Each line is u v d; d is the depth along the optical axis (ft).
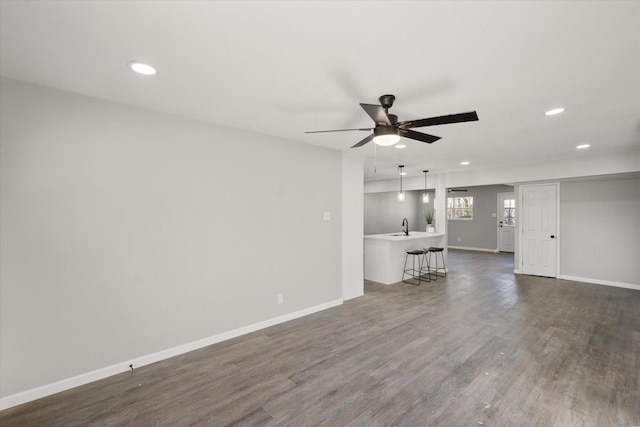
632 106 8.96
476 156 16.35
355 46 5.83
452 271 22.85
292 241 12.96
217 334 10.64
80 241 8.07
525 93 8.08
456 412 6.87
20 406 7.18
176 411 7.01
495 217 32.71
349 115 9.82
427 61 6.41
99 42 5.68
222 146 10.78
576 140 12.92
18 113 7.29
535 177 18.25
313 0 4.51
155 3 4.58
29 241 7.39
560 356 9.42
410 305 14.70
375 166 19.81
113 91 7.95
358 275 16.38
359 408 7.05
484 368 8.74
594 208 18.74
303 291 13.38
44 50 5.96
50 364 7.66
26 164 7.37
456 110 9.34
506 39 5.60
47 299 7.62
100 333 8.37
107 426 6.55
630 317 12.81
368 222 32.86
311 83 7.48
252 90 7.89
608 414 6.76
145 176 9.13
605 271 18.39
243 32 5.37
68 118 7.92
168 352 9.54
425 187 23.99
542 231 20.80
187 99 8.48
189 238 9.99
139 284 9.02
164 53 6.10
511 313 13.39
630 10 4.74
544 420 6.59
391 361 9.20
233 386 7.97
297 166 13.14
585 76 7.10
